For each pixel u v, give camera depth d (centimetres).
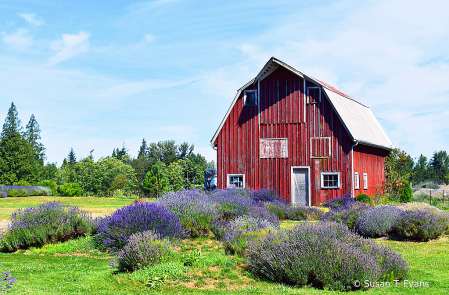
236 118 2511
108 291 748
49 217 1305
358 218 1496
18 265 999
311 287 798
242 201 1588
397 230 1394
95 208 2636
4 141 6925
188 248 1149
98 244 1240
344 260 788
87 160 6284
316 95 2377
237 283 817
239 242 1077
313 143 2353
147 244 954
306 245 845
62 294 718
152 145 9888
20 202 3253
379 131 3070
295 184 2373
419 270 921
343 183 2273
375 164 2727
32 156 7069
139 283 813
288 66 2388
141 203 1233
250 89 2508
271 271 850
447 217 1439
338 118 2319
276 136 2423
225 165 2502
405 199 2638
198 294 728
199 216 1326
